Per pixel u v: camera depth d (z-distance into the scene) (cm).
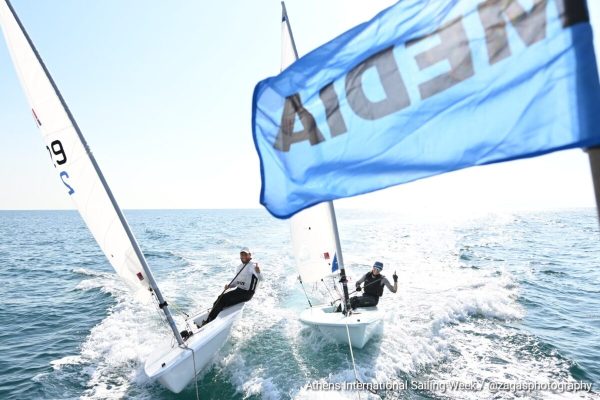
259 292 902
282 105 244
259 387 440
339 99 222
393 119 202
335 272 718
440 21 189
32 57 457
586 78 143
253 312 735
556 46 153
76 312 819
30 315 802
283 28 709
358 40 221
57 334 679
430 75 191
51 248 2191
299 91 238
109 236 503
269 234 2828
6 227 4725
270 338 586
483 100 172
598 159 136
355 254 1411
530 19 160
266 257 1519
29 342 640
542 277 1000
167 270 1269
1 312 821
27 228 4572
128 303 857
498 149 162
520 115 159
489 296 776
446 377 448
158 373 428
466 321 640
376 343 544
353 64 219
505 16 167
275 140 245
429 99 191
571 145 141
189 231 3278
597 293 857
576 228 2616
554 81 151
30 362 552
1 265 1509
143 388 464
